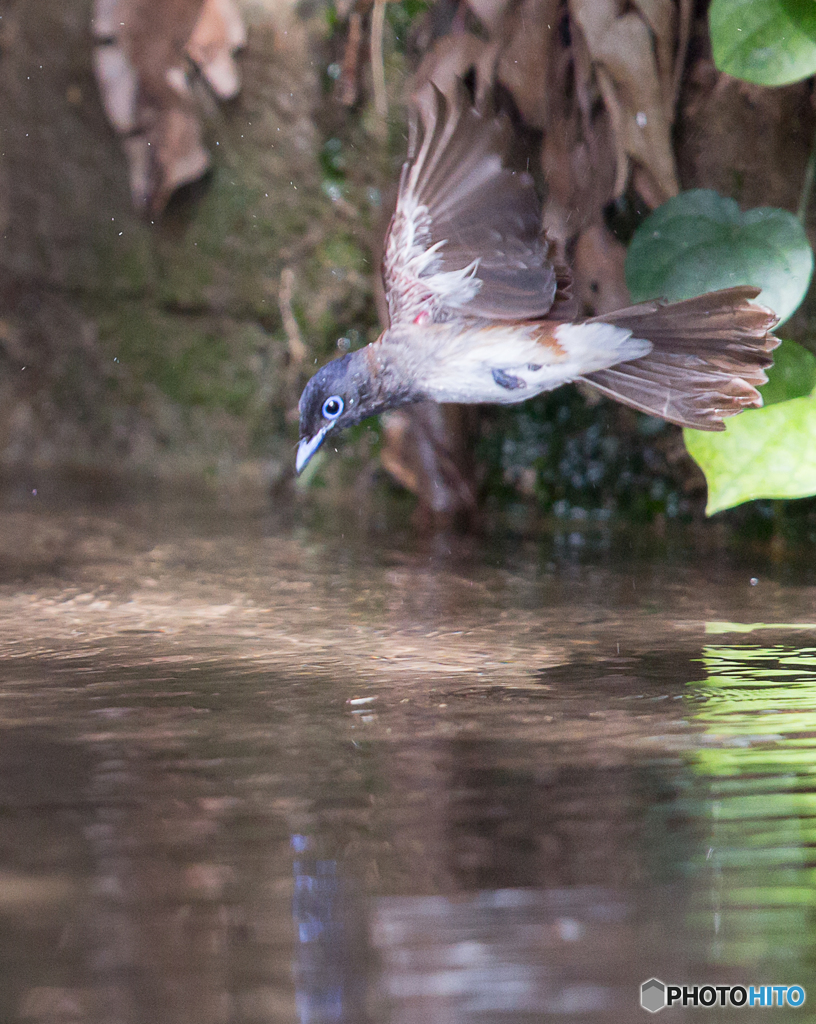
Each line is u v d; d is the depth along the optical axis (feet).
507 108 39.40
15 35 54.29
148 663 23.18
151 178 51.96
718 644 24.23
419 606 28.30
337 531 39.99
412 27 44.65
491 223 22.39
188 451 52.65
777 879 13.12
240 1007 10.82
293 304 49.83
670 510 41.83
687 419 22.44
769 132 38.93
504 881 13.12
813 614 26.91
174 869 13.51
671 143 39.06
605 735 18.25
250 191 50.52
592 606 28.09
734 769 16.60
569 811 15.07
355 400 23.29
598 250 39.32
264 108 49.78
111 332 54.24
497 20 39.27
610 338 22.48
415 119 22.22
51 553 35.47
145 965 11.44
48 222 54.80
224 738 18.34
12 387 56.39
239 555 35.29
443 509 41.86
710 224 30.63
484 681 21.65
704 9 39.40
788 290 30.32
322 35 48.19
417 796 15.69
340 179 48.39
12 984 11.23
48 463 55.72
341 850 13.94
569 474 43.57
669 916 12.33
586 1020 10.55
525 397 23.06
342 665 22.90
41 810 15.34
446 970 11.40
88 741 18.22
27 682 21.81
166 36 50.83
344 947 11.66
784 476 27.89
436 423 41.52
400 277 22.86
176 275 52.54
